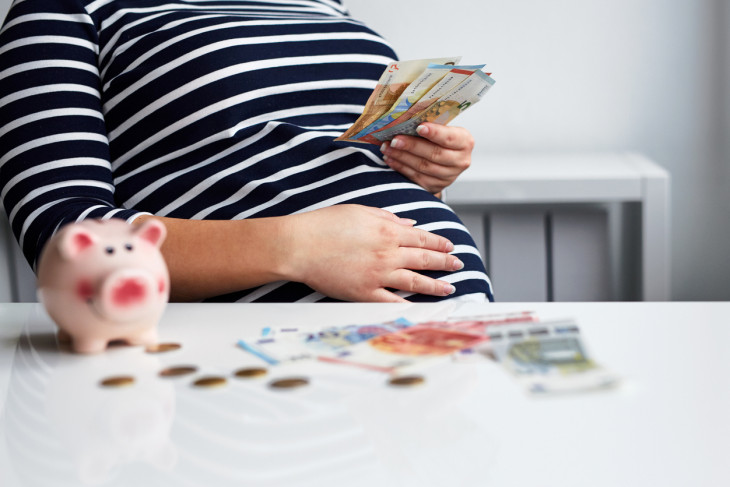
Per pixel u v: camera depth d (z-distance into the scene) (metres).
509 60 2.02
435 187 1.04
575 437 0.37
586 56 2.01
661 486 0.32
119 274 0.49
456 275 0.85
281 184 0.90
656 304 0.60
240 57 0.93
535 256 1.86
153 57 0.92
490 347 0.49
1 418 0.40
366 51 1.04
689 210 2.06
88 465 0.35
